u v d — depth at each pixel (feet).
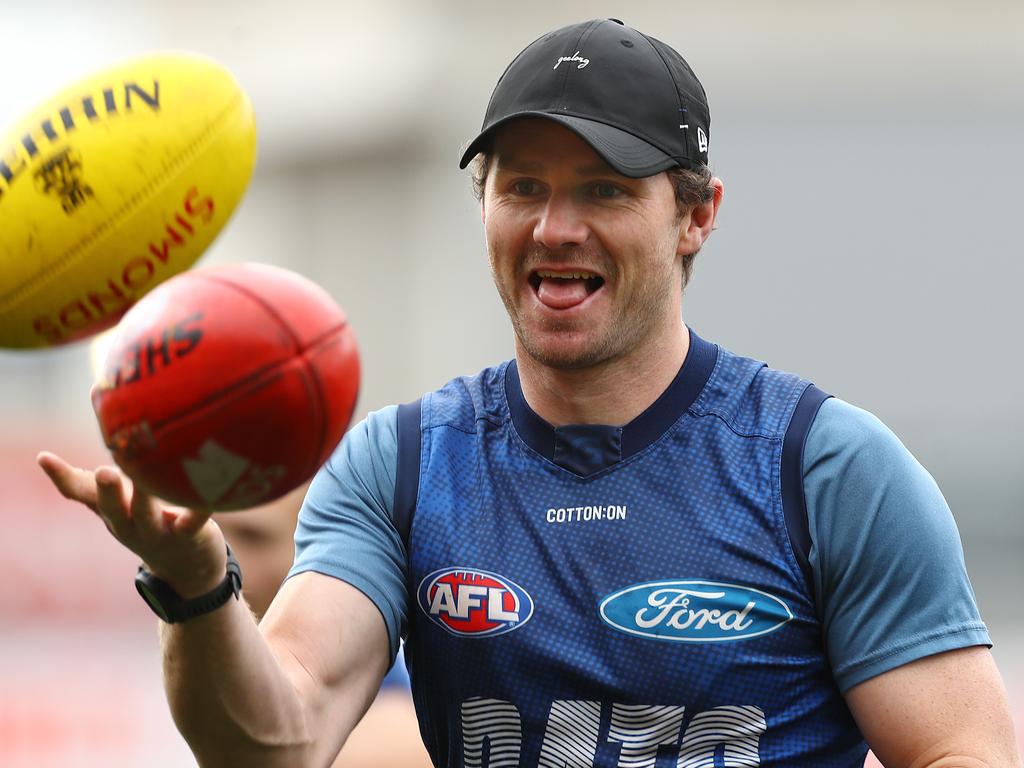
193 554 27.61
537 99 34.27
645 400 34.68
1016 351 111.45
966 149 112.27
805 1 112.98
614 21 36.14
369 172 125.49
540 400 35.01
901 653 32.48
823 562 33.22
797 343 110.73
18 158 28.43
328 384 26.78
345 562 34.04
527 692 33.58
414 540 34.55
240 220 134.21
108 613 92.38
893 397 110.93
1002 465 110.73
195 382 25.89
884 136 112.16
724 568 33.22
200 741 30.45
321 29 129.49
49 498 95.71
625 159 33.09
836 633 33.27
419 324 123.13
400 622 34.58
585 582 33.50
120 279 28.71
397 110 122.52
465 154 35.06
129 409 26.12
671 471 34.14
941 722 32.01
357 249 126.21
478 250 121.29
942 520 33.22
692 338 35.83
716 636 32.99
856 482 33.17
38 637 90.79
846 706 33.99
